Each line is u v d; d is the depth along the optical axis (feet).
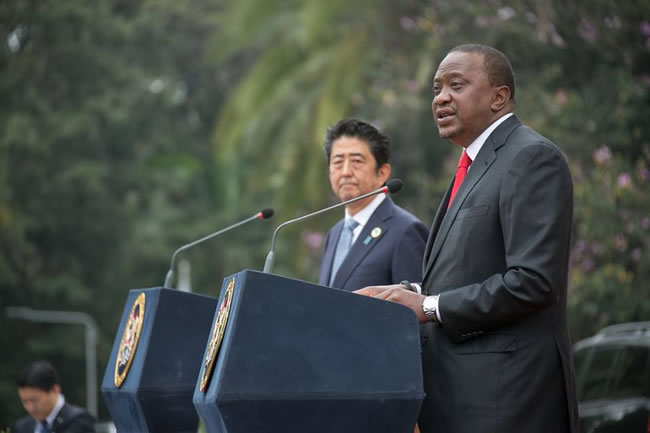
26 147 153.58
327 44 109.70
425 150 108.47
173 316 32.91
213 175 188.85
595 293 71.41
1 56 155.74
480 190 27.58
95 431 53.93
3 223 139.95
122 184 179.63
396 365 24.71
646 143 73.97
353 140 40.27
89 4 167.53
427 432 27.43
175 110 195.72
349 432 24.27
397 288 27.45
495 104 28.63
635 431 45.16
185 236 178.19
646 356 46.39
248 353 23.62
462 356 27.07
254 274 24.08
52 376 53.47
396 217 39.19
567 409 26.76
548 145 27.07
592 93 74.64
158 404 32.32
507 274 26.02
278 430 23.68
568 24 75.00
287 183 109.29
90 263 169.99
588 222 70.49
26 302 156.04
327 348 24.27
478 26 84.74
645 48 73.26
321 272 40.47
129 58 184.96
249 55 196.85
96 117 169.48
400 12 102.78
